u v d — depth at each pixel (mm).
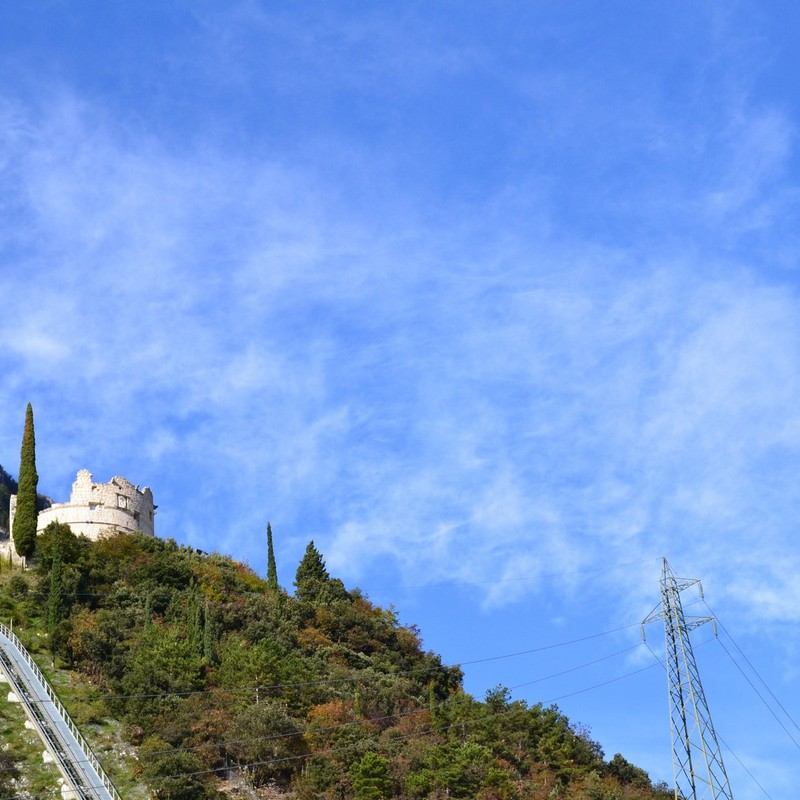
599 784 120938
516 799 112125
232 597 149750
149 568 147000
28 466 158250
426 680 146875
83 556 147125
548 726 128125
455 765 112500
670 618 99812
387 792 106812
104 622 129000
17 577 138750
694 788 93312
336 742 113438
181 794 99875
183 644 124938
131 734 108188
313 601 163500
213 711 113000
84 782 97812
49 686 113375
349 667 142375
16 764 98250
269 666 123188
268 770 108438
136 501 167625
